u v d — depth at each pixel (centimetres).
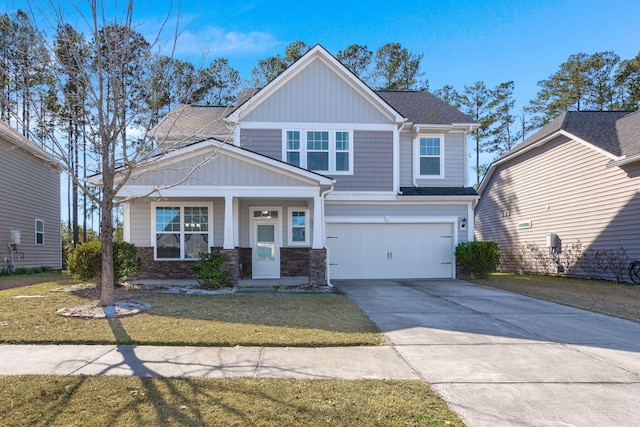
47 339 575
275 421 341
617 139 1466
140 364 482
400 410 364
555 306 903
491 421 347
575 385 433
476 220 2420
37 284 1188
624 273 1355
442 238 1490
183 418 345
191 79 1528
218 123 1508
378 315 789
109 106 882
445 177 1535
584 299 1002
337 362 500
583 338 629
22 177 1742
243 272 1393
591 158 1501
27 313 735
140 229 1344
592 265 1492
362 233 1463
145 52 862
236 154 1162
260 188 1168
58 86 922
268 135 1398
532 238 1866
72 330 625
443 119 1552
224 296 985
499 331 670
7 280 1326
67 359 498
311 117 1417
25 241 1764
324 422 340
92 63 802
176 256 1352
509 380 445
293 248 1413
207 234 1361
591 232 1502
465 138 1548
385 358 520
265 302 901
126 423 336
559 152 1680
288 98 1412
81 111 974
